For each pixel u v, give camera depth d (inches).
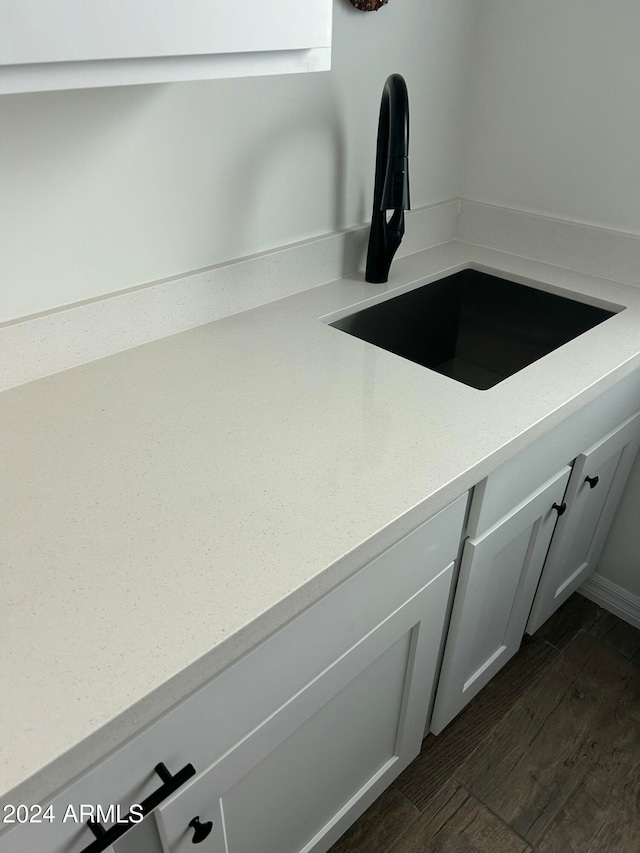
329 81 50.9
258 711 32.5
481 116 63.8
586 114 56.8
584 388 43.5
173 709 27.5
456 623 47.8
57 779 23.0
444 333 65.6
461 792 58.1
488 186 66.1
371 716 44.9
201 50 28.0
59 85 25.5
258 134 48.2
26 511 32.3
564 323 59.4
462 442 37.9
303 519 32.0
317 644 33.8
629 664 69.4
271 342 48.5
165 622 26.8
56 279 42.1
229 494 33.5
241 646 27.4
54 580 28.6
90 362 45.3
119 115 40.3
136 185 43.2
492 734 62.7
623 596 73.5
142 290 45.9
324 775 43.5
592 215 59.9
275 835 42.1
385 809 56.8
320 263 56.8
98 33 25.0
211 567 29.3
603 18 52.9
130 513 32.2
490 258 64.7
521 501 47.1
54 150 38.6
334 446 37.2
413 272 60.5
